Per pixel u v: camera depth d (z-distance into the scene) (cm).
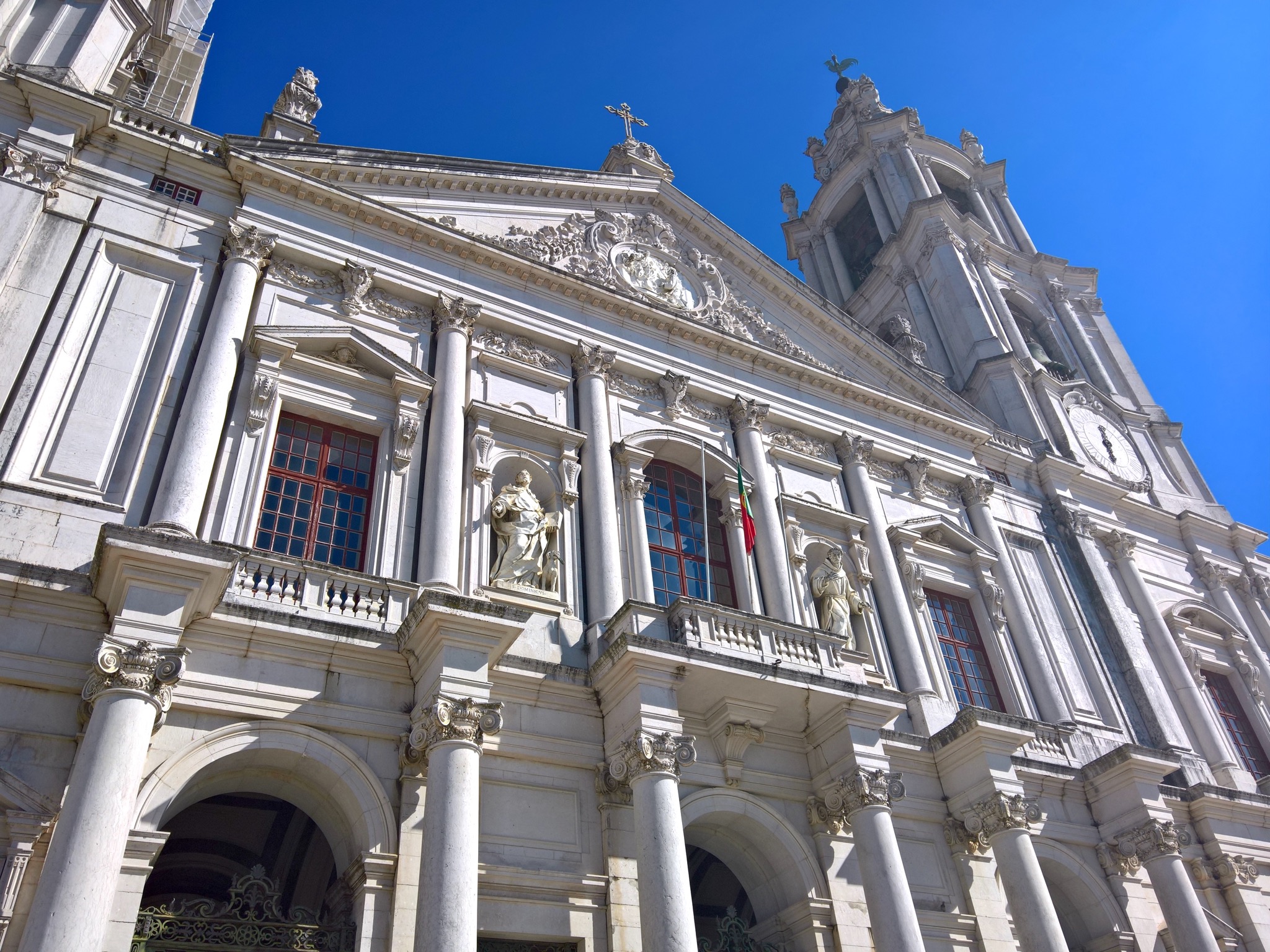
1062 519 2478
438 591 1259
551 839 1309
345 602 1344
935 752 1722
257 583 1298
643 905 1198
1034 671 2062
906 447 2297
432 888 1080
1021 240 3591
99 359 1392
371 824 1190
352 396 1593
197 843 1572
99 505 1262
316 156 1792
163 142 1642
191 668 1191
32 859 1007
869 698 1498
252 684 1218
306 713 1231
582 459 1762
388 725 1270
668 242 2253
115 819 966
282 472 1493
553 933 1237
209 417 1379
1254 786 2214
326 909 1277
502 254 1889
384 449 1577
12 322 1345
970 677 2033
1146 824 1783
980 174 3747
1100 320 3456
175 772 1120
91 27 1736
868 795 1437
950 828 1661
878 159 3600
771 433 2084
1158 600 2548
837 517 2005
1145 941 1755
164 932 1067
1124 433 2992
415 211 1909
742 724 1483
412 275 1783
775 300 2367
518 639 1469
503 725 1361
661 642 1369
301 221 1722
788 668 1454
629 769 1313
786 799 1512
